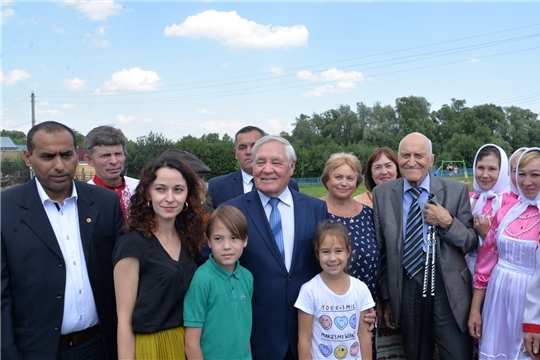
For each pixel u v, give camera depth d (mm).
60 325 2896
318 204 3660
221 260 3018
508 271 3574
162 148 34094
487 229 3953
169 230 3109
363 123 71688
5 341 2727
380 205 4090
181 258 3084
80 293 3021
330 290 3346
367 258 3855
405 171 3893
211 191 5305
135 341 2887
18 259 2803
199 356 2992
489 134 63094
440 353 3848
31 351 2826
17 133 48469
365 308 3420
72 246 3031
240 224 3016
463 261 3875
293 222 3469
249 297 3201
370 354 3480
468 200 3971
